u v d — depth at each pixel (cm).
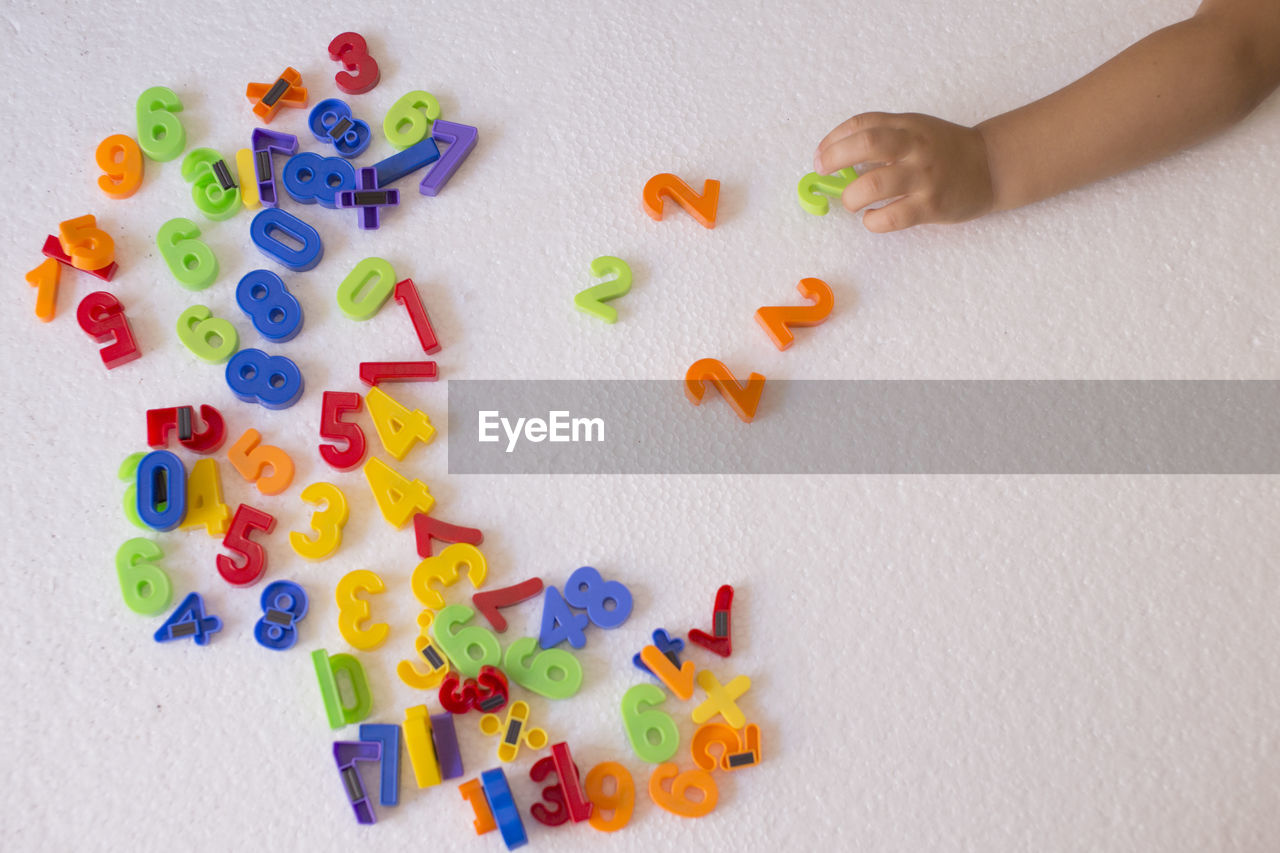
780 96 75
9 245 73
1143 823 66
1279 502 70
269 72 76
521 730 65
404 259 73
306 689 67
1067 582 69
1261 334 72
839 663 68
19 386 71
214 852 65
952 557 69
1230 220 73
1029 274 72
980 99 75
